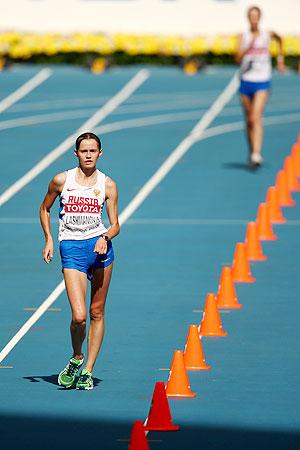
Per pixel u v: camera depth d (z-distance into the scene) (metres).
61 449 28.22
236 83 120.06
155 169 77.31
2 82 119.06
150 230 59.88
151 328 41.12
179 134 91.62
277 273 50.81
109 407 31.86
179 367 33.16
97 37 133.75
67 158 81.56
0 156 82.06
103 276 33.31
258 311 43.88
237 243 53.12
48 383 34.34
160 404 29.97
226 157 81.88
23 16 145.75
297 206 67.19
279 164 79.06
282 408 31.81
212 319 40.25
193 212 64.56
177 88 116.88
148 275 50.12
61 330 40.91
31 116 100.31
